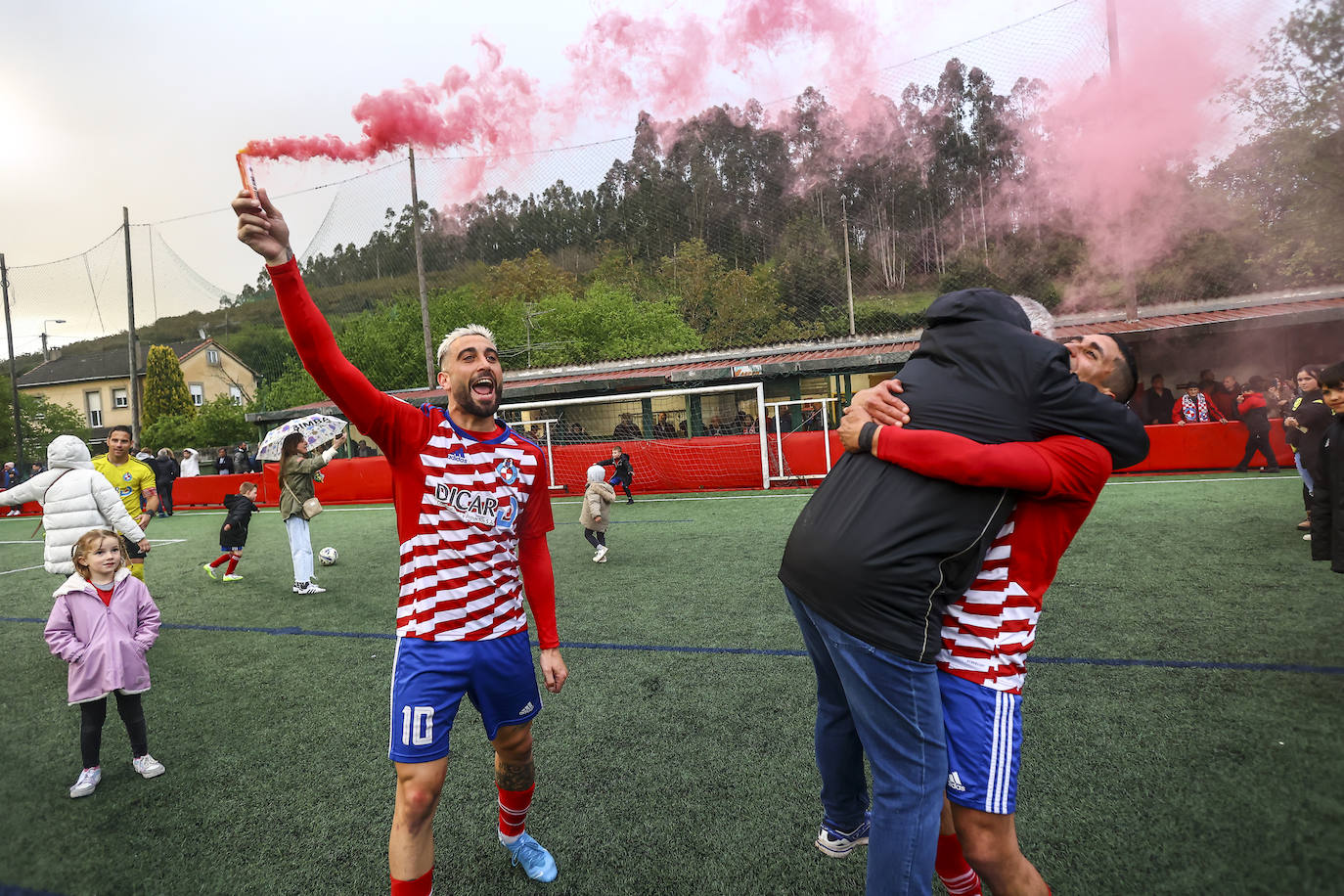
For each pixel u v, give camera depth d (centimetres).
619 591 546
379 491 1394
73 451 423
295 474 607
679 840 215
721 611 470
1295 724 256
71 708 366
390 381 1886
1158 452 1048
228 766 285
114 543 288
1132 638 365
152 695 372
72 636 272
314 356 162
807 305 1677
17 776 283
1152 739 256
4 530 1327
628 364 1642
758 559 635
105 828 241
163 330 3200
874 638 140
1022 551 147
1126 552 557
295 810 248
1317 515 329
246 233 156
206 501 1532
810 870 197
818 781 244
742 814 227
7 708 368
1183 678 308
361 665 405
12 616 607
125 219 1928
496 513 181
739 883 193
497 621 183
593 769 263
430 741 171
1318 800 206
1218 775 228
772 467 1266
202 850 225
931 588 140
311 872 211
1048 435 142
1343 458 310
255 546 923
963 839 151
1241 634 359
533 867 201
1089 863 190
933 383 149
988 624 148
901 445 142
